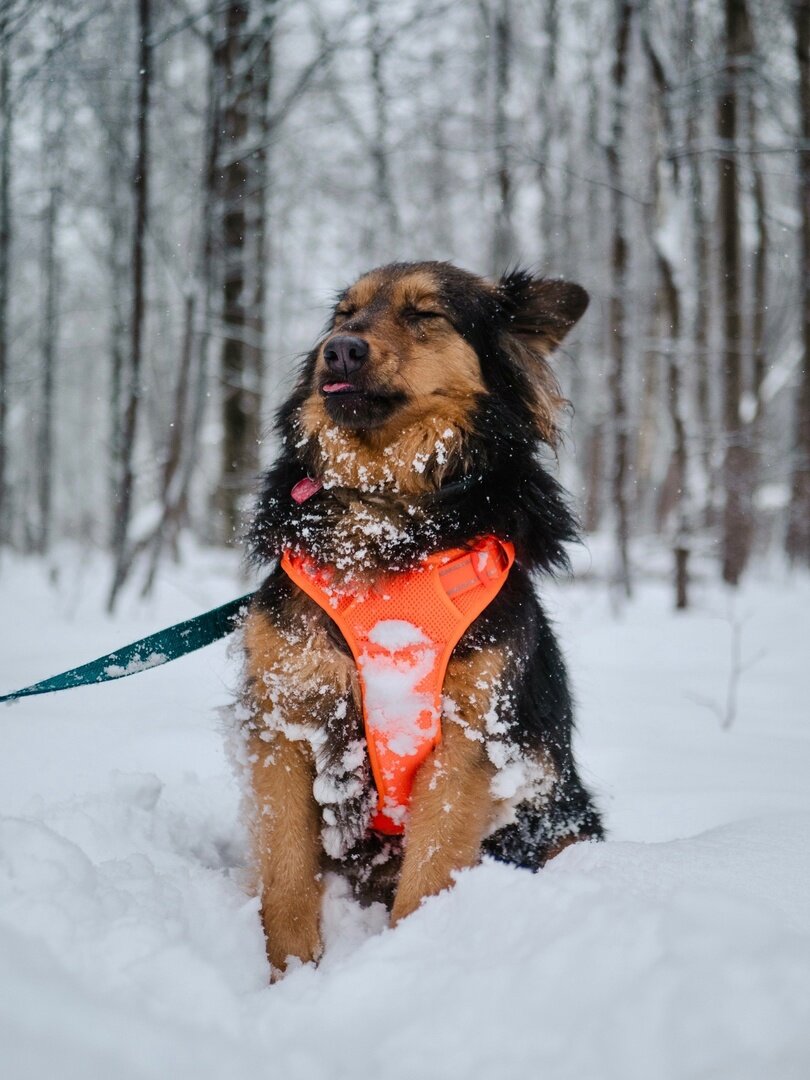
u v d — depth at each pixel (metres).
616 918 1.82
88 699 5.00
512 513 2.93
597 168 11.73
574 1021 1.63
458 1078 1.55
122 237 14.70
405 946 2.06
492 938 1.98
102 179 12.39
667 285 10.63
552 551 3.05
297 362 3.57
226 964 2.33
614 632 9.16
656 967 1.66
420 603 2.63
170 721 4.61
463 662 2.65
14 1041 1.45
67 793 3.28
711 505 13.97
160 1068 1.49
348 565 2.71
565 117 15.71
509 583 2.87
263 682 2.74
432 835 2.63
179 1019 1.69
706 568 16.64
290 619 2.75
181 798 3.57
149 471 13.72
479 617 2.70
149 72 7.86
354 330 3.02
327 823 2.78
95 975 1.76
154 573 9.40
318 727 2.72
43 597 10.05
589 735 5.20
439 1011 1.72
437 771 2.66
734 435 12.69
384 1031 1.72
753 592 12.66
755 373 15.16
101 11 6.64
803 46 12.46
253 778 2.76
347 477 3.00
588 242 17.09
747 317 15.31
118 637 7.24
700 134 12.52
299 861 2.66
